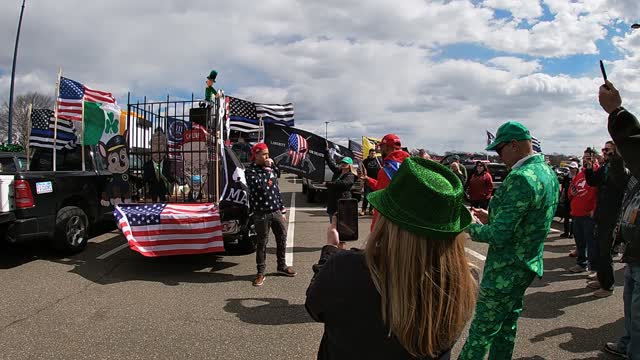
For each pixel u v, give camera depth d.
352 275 1.27
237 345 3.77
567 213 8.96
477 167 9.93
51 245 6.51
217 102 6.35
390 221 1.27
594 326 4.27
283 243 5.86
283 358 3.55
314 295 1.31
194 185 6.69
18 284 5.36
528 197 2.54
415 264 1.22
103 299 4.88
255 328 4.13
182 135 6.76
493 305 2.68
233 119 8.94
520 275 2.64
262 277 5.49
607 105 2.88
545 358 3.61
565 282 5.75
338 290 1.26
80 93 7.39
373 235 1.31
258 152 5.60
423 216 1.23
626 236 2.82
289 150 8.69
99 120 7.72
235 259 6.75
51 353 3.58
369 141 14.14
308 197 14.66
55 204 6.40
